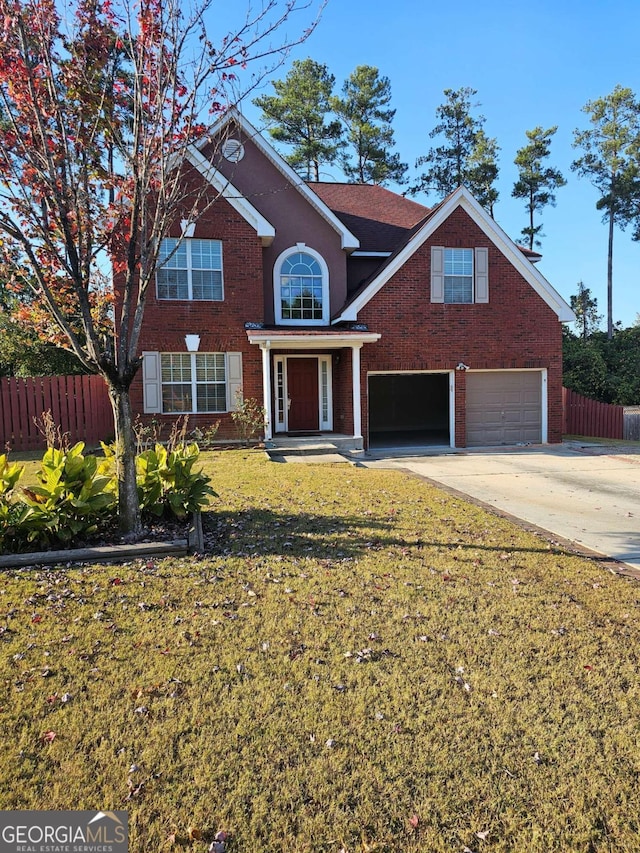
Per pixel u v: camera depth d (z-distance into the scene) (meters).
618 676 3.41
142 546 5.64
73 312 8.54
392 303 15.62
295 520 7.05
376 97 34.41
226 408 15.19
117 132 5.98
